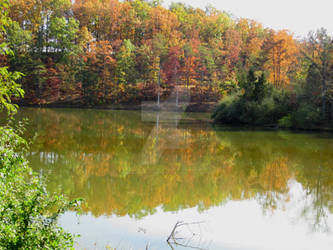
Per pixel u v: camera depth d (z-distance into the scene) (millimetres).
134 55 40156
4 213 2820
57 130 18219
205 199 6945
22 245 2752
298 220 5922
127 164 9812
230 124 25109
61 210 3131
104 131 18094
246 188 8039
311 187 8352
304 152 13383
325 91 24234
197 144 13461
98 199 6562
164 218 5629
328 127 22594
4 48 4188
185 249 4375
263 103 25625
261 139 17141
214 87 35031
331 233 5332
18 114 27906
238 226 5492
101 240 4457
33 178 3432
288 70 39938
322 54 25422
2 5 4504
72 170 8938
